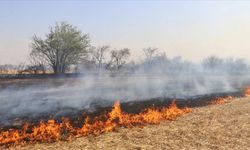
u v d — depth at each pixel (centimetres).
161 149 1445
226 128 1833
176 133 1722
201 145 1506
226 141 1571
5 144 1538
